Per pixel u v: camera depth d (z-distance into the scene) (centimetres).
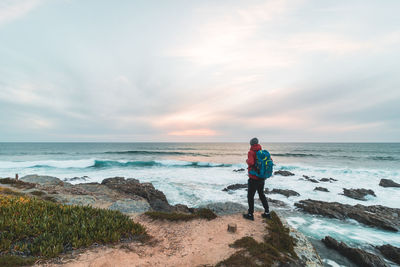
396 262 721
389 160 4288
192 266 372
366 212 1223
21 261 332
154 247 460
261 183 574
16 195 945
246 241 446
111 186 1560
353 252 720
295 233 550
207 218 620
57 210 580
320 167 3167
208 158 5059
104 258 385
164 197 1455
